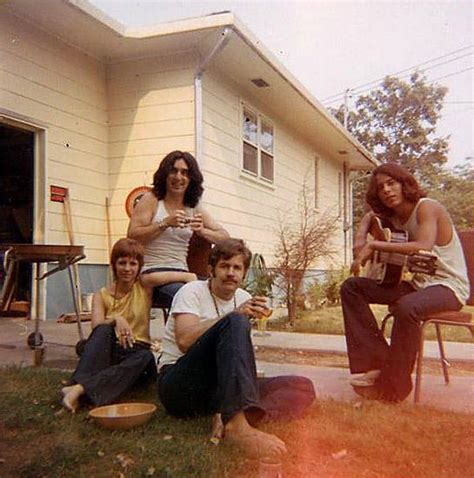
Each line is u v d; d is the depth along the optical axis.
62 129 6.17
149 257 3.12
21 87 5.64
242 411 1.84
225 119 7.27
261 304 1.99
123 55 6.69
